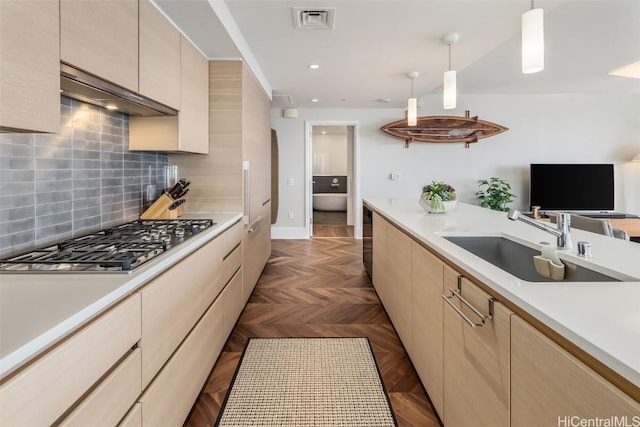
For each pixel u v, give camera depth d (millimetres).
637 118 5738
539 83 5008
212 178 2736
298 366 2051
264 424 1563
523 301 861
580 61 3941
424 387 1754
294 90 4535
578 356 701
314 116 5969
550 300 854
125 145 2109
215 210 2750
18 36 899
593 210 5598
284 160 6047
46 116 1013
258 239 3541
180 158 2732
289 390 1816
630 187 5801
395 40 2758
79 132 1690
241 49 2617
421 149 5945
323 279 3768
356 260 4590
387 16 2357
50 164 1500
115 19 1394
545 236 1716
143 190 2354
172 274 1349
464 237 1835
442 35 2672
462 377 1271
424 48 2939
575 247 1452
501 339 987
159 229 1834
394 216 2490
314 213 9914
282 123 5977
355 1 2160
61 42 1073
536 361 821
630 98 5715
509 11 2291
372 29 2561
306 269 4156
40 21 979
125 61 1473
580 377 677
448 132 5762
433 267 1594
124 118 2088
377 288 3117
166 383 1289
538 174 5629
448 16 2363
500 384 996
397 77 3857
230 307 2350
